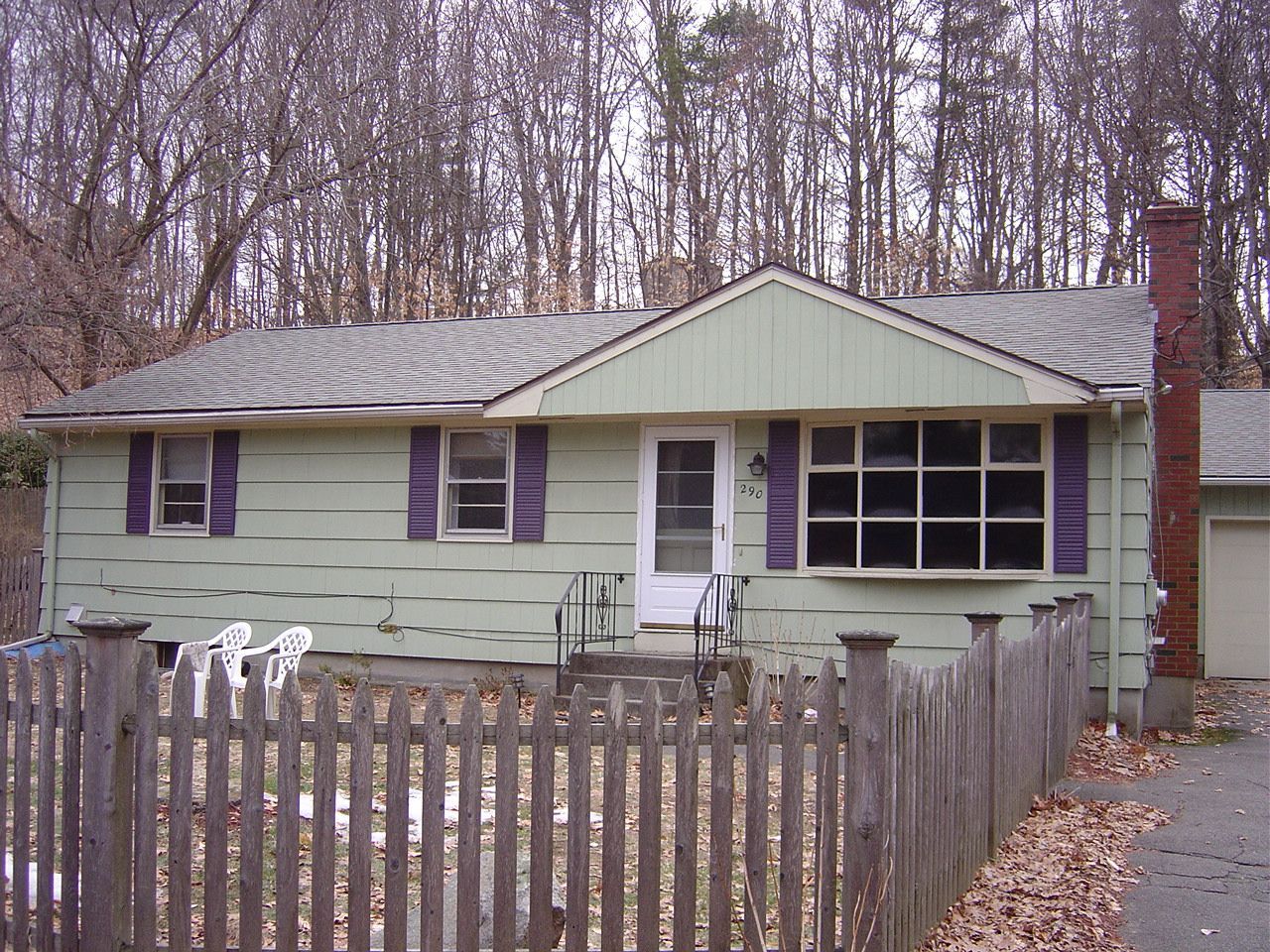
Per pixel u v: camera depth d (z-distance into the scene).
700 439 13.48
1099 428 11.91
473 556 14.28
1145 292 14.72
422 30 27.42
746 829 4.72
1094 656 11.85
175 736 4.86
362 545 14.83
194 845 6.96
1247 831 8.05
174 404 15.62
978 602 12.26
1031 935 5.77
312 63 24.89
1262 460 17.14
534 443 14.09
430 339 17.23
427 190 29.81
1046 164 28.42
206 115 23.48
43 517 20.61
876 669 4.77
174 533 15.81
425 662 14.42
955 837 6.09
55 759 4.99
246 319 30.02
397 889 4.70
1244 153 24.09
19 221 20.27
